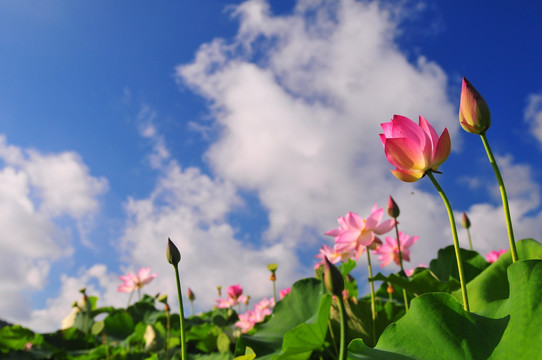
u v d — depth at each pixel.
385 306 1.94
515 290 0.75
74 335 3.51
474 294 1.23
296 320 1.90
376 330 1.77
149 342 2.43
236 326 2.61
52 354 3.03
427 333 0.81
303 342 1.28
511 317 0.74
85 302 3.63
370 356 0.81
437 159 0.93
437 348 0.78
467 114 0.91
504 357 0.71
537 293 0.72
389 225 1.79
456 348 0.77
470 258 1.95
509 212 0.88
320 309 1.22
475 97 0.89
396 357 0.79
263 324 2.01
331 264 0.62
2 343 3.03
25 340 3.09
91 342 3.49
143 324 3.03
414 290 1.47
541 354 0.66
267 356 1.71
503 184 0.89
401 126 0.96
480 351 0.74
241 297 3.19
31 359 3.00
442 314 0.82
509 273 0.77
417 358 0.79
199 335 2.76
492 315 0.79
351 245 1.78
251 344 1.79
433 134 0.95
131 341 3.03
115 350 2.89
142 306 3.58
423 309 0.84
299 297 1.96
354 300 1.76
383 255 2.16
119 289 3.46
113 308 3.78
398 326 0.87
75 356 3.09
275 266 2.50
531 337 0.69
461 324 0.79
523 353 0.69
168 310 2.72
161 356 2.69
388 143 0.94
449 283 1.42
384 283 2.43
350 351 0.85
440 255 2.04
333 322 1.73
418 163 0.94
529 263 0.75
